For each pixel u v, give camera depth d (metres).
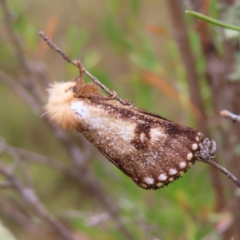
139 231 0.20
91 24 0.26
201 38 0.18
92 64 0.20
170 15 0.18
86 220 0.20
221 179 0.19
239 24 0.16
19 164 0.20
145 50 0.19
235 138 0.18
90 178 0.21
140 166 0.15
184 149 0.14
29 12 0.28
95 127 0.15
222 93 0.18
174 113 0.23
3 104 0.33
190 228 0.19
